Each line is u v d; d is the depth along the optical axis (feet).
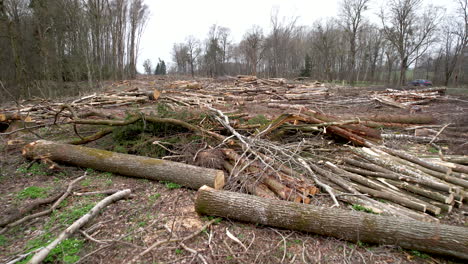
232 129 18.85
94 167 17.02
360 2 110.32
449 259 9.78
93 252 9.43
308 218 10.89
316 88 58.70
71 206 12.95
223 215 11.85
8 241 10.34
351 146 19.89
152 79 101.19
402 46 98.78
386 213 12.53
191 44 165.37
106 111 33.76
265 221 11.34
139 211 12.70
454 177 14.80
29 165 17.24
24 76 55.77
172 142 19.04
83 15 70.23
